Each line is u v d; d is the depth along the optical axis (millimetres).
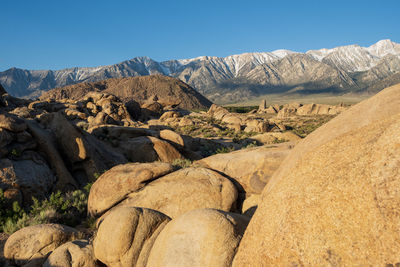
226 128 56562
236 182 8242
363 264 1640
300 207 2148
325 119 75500
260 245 2275
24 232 5957
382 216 1682
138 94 178750
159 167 8484
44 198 11367
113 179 8266
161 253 3385
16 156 11922
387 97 3268
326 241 1857
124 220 4418
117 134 19562
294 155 3652
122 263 4289
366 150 2123
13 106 43688
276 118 87750
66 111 41406
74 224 8117
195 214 3559
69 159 14156
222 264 3004
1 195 9578
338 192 1997
